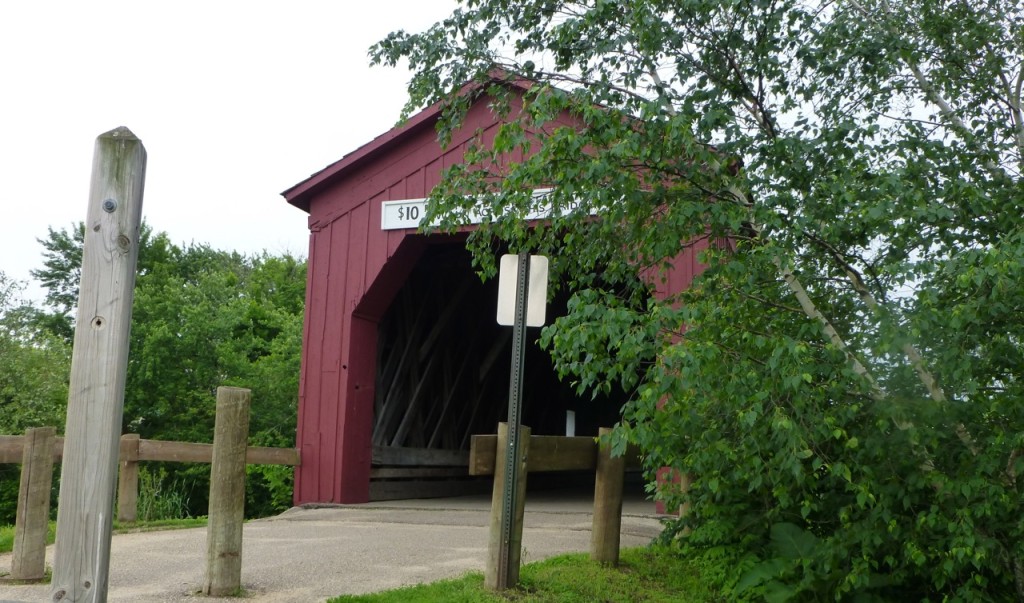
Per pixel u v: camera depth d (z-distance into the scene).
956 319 4.50
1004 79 6.71
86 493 3.15
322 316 11.53
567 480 18.84
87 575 3.13
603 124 5.25
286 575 5.85
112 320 3.20
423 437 13.94
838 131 5.43
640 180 5.69
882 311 4.85
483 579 5.55
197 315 23.72
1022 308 4.73
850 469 5.21
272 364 24.16
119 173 3.24
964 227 5.61
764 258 4.96
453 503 12.25
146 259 35.62
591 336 4.87
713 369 4.70
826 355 4.98
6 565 6.17
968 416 5.00
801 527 6.09
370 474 11.97
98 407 3.17
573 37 5.86
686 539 6.41
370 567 6.25
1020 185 5.71
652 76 5.88
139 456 8.68
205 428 23.31
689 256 9.23
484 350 15.84
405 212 11.09
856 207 5.05
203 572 5.68
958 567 4.98
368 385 11.60
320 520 9.77
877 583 5.40
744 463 5.31
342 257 11.51
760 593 5.64
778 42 5.86
